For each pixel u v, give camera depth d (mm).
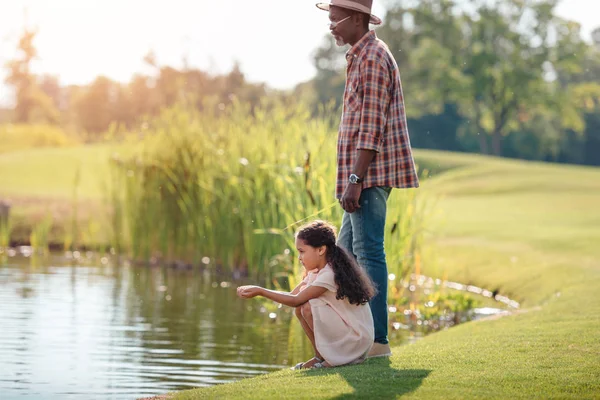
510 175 34250
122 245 17703
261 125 15812
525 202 24688
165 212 16484
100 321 9656
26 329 8953
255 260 14938
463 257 15172
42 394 6277
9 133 47500
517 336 7027
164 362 7578
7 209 19469
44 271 14328
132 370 7199
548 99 67938
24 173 26156
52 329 9016
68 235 18406
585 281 11406
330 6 6008
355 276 5637
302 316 5805
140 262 16484
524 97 67188
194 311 10750
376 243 5980
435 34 71812
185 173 16312
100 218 19922
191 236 16312
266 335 9156
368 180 5918
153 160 16625
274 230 12258
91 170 25516
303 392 4730
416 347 6918
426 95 69938
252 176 15117
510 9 70188
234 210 15336
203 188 15969
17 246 18125
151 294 12156
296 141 13883
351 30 5957
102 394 6324
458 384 4918
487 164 39000
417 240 13070
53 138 47844
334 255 5664
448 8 72250
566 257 13828
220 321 10047
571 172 35594
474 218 20578
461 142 76875
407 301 11469
